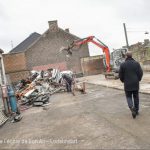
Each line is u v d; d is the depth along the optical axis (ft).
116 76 68.08
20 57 107.86
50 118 28.07
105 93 43.27
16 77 106.11
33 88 51.55
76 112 29.35
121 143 16.38
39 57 116.16
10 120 30.17
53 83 61.82
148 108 25.86
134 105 23.44
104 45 72.54
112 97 37.47
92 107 31.32
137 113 23.52
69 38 120.16
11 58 106.63
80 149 16.37
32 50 115.65
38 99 41.24
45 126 24.40
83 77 107.86
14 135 22.54
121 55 69.46
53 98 46.85
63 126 23.34
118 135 18.16
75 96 45.24
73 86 51.44
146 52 86.48
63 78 57.88
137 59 89.30
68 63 118.52
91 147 16.42
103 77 87.76
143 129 18.81
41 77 65.67
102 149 15.78
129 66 22.74
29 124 26.43
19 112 34.35
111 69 73.61
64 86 59.82
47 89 55.72
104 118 24.20
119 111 26.55
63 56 118.32
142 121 21.09
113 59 70.69
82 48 119.24
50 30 118.93
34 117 30.07
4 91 32.89
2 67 59.36
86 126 22.06
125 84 22.93
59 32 119.75
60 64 118.01
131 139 16.89
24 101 43.62
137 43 100.01
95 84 62.44
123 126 20.36
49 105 38.42
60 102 40.01
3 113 32.42
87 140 18.04
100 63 117.50
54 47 118.42
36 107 38.75
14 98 34.06
